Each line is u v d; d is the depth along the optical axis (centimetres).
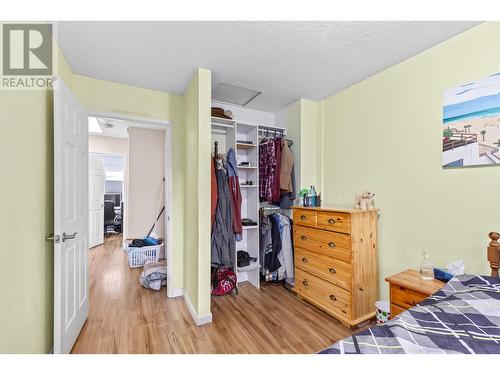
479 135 151
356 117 241
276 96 275
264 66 206
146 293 262
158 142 435
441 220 173
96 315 212
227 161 259
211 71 214
